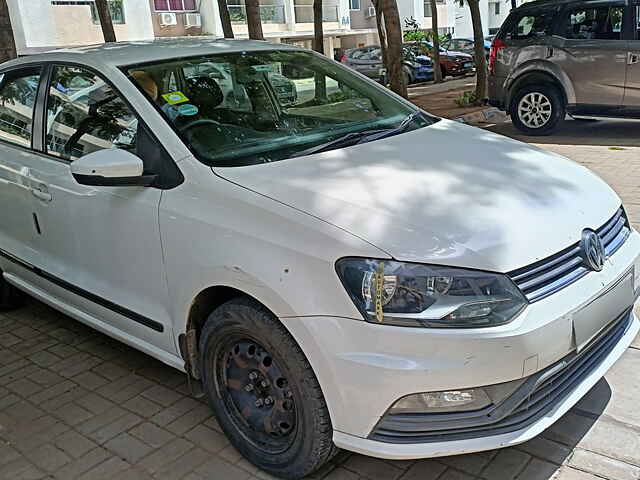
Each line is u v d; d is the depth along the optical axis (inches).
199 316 113.4
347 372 89.9
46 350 158.6
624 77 325.7
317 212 96.7
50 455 116.9
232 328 104.2
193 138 117.8
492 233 93.4
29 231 152.0
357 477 105.3
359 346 89.1
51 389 139.6
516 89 367.9
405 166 111.9
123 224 120.7
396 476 105.1
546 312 90.4
